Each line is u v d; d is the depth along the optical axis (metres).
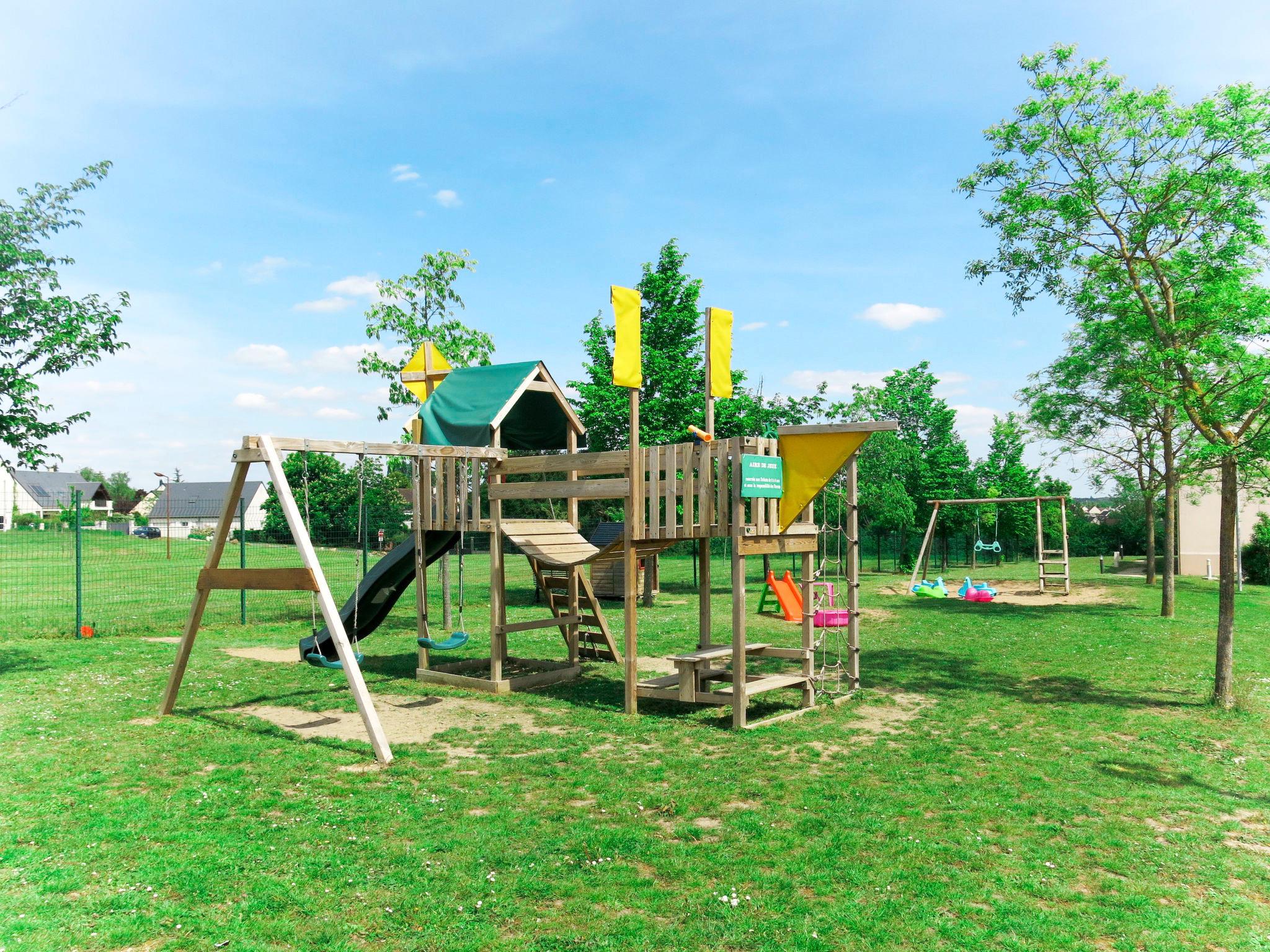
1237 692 10.66
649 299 24.84
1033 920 4.59
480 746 8.33
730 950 4.25
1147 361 11.60
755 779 7.16
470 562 41.31
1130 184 11.23
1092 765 7.62
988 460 48.78
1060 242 11.70
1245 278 11.88
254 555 29.91
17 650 13.91
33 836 5.64
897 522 34.38
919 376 49.94
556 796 6.71
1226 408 10.99
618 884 5.01
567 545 12.46
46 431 11.46
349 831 5.85
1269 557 29.27
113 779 7.05
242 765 7.49
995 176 12.05
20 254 11.36
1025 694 10.86
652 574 21.64
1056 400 20.59
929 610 20.98
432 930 4.43
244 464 9.24
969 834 5.87
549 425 13.47
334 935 4.37
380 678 12.23
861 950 4.26
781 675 10.18
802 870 5.23
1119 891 5.01
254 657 13.66
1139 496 45.84
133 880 4.97
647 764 7.68
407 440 19.44
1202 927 4.55
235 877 5.03
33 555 29.41
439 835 5.79
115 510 93.38
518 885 4.98
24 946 4.16
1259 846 5.77
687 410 24.48
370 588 12.63
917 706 10.16
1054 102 11.27
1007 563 45.16
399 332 18.92
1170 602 19.23
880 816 6.22
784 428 9.88
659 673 12.70
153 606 20.80
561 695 11.12
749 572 35.47
